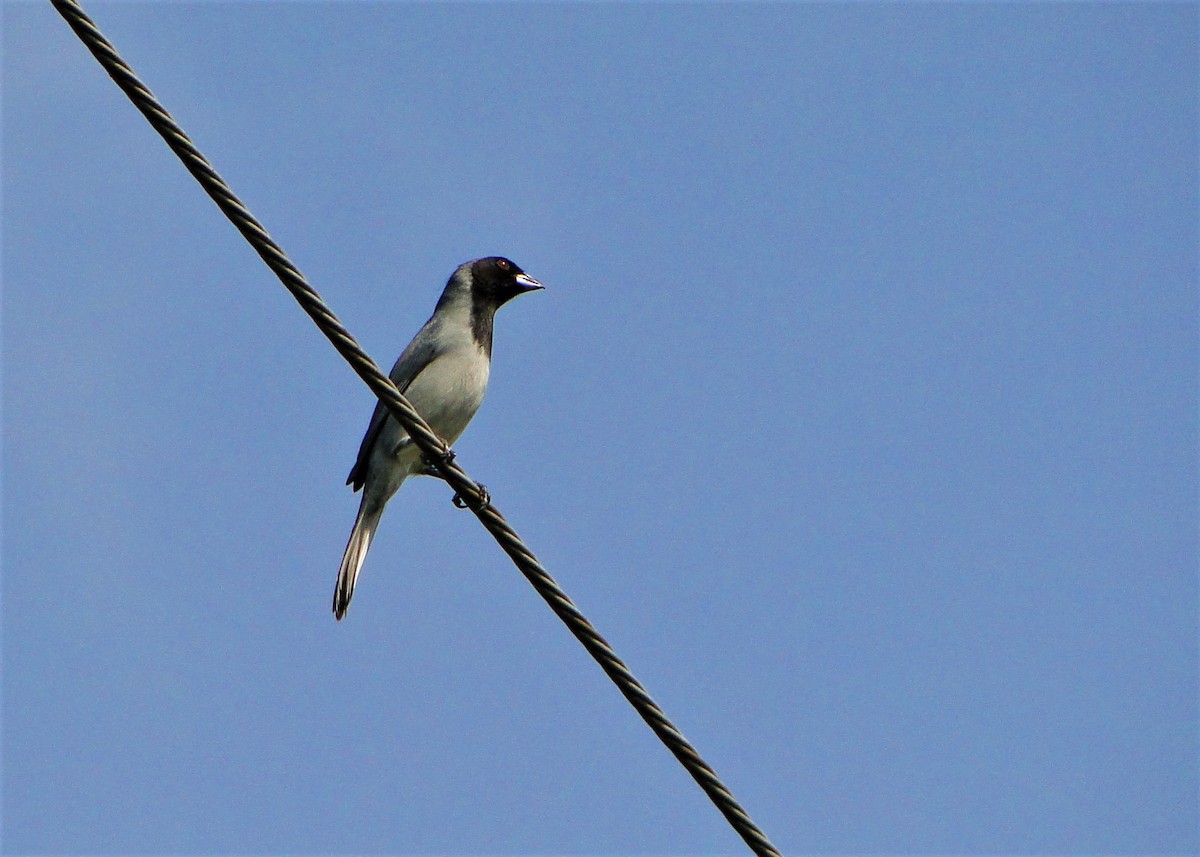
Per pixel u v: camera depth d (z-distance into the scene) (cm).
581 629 1154
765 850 1096
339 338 1141
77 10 990
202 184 1055
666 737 1116
